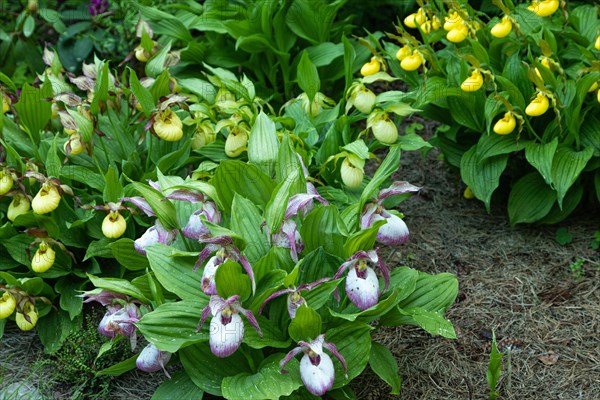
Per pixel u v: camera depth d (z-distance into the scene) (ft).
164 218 3.47
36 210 3.84
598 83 4.17
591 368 3.76
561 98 4.22
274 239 3.29
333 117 4.41
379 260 3.28
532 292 4.18
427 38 4.66
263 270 3.34
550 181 4.12
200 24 5.12
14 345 4.01
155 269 3.41
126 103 4.39
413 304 3.58
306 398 3.41
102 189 4.07
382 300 3.41
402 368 3.79
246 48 5.12
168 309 3.33
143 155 4.32
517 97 4.25
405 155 5.24
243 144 4.18
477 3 5.74
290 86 5.28
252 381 3.29
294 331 3.20
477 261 4.39
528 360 3.82
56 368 3.89
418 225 4.66
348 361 3.37
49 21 5.63
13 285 3.83
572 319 4.02
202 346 3.43
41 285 3.94
